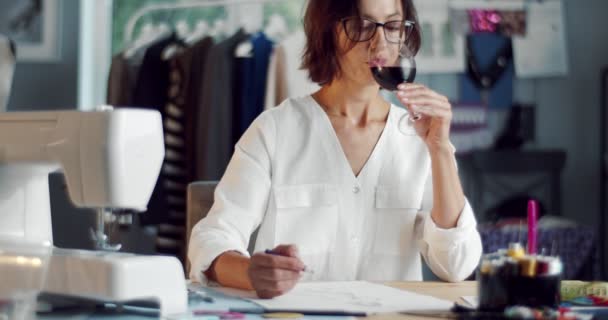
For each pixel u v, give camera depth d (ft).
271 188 7.03
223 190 6.92
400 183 7.12
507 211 17.20
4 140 5.25
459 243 6.65
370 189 7.09
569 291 5.43
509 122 17.30
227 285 6.02
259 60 14.90
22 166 5.44
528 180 17.49
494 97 17.29
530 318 4.43
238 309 5.03
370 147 7.19
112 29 16.80
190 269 6.73
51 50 16.97
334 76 7.24
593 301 5.27
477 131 17.30
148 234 16.55
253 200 6.88
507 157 17.06
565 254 15.16
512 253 4.93
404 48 6.55
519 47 17.25
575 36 17.66
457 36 17.06
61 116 5.11
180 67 15.14
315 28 7.22
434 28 17.04
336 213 7.02
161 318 4.86
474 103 17.25
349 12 6.93
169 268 5.01
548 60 17.30
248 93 14.88
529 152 17.11
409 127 7.11
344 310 4.98
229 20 16.43
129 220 5.35
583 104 17.63
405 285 6.11
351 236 7.02
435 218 6.73
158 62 15.29
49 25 16.96
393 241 7.07
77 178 5.01
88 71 17.24
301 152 7.11
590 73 17.65
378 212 7.08
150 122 5.09
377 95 7.43
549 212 17.38
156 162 5.14
